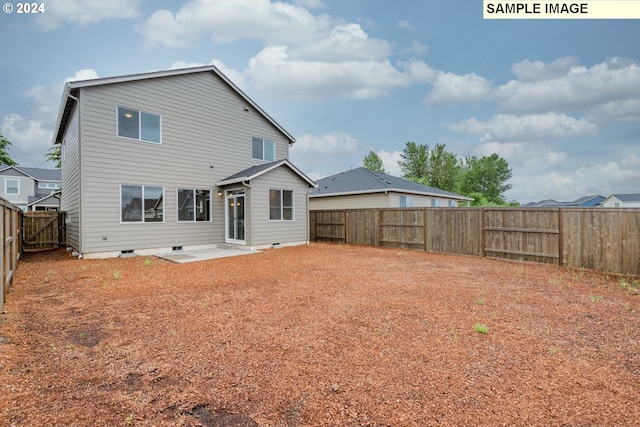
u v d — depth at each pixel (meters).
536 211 8.88
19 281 6.57
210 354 3.21
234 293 5.58
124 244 10.52
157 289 5.89
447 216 11.03
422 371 2.85
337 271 7.59
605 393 2.51
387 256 10.30
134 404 2.39
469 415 2.24
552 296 5.34
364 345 3.40
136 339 3.60
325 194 19.30
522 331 3.79
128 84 10.62
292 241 13.60
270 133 15.27
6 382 2.61
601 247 7.64
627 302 5.00
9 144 31.34
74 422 2.16
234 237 12.86
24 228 12.59
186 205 12.13
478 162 47.84
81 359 3.10
